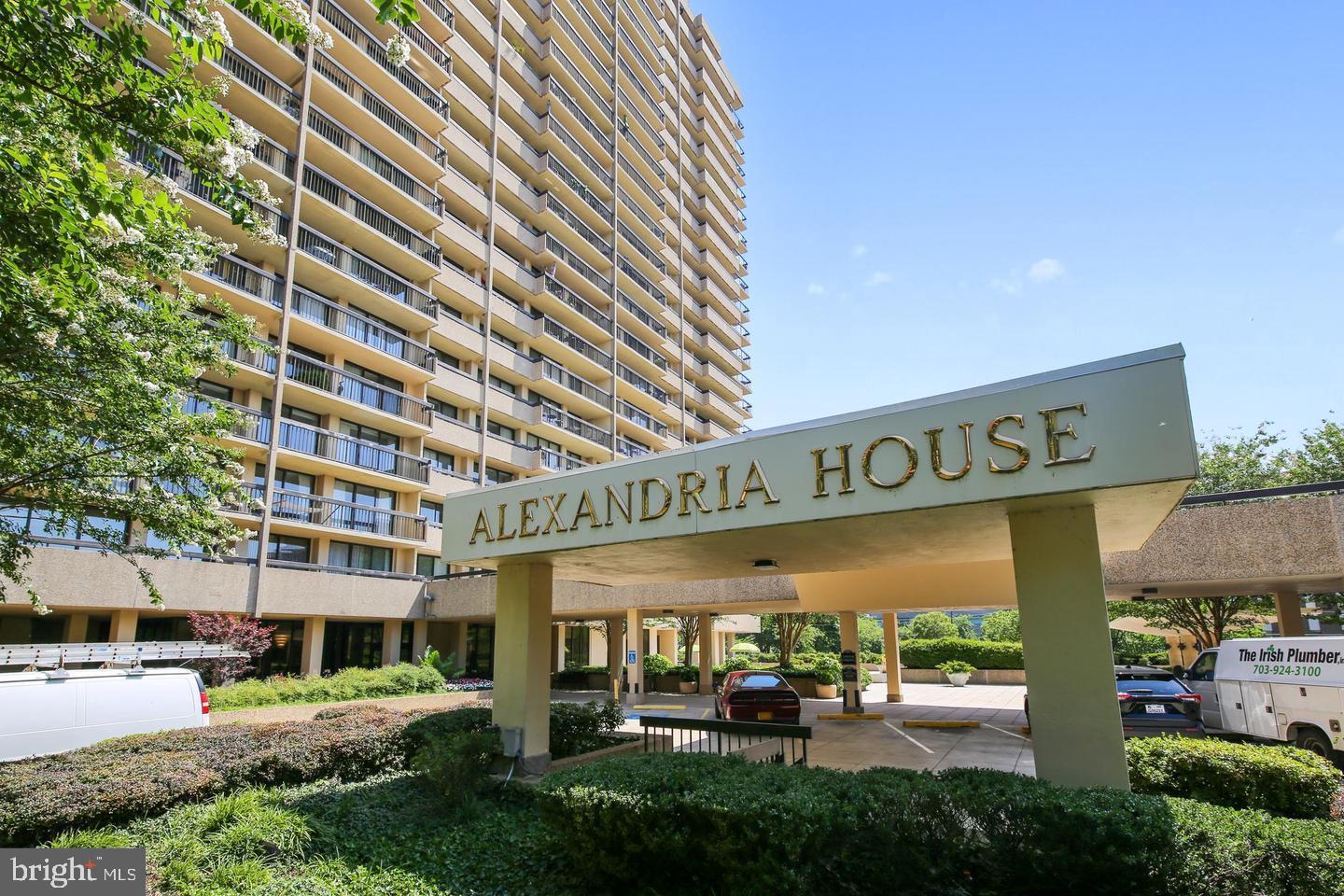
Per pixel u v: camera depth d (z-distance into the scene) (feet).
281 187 76.23
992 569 50.29
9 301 17.24
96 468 25.39
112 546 28.66
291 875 20.53
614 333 134.62
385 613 76.07
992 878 16.97
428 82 103.71
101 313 22.02
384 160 89.45
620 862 19.07
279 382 70.79
